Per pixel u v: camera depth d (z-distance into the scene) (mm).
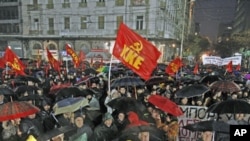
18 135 4742
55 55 32438
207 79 9883
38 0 37250
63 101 5508
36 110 4801
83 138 4105
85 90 7391
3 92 6773
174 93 7785
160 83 9438
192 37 65062
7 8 40875
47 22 37188
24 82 9281
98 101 7125
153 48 6219
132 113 4879
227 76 12727
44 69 15352
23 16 38656
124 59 6305
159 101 5609
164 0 33688
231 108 4949
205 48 66438
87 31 35250
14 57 9555
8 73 12375
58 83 9156
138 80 7895
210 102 7191
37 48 38344
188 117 6766
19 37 39500
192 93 6875
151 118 5570
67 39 36219
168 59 38656
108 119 4977
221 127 3953
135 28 33156
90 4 34719
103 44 34688
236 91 7613
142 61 6227
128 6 33000
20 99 6453
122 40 6273
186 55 52188
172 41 40906
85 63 20594
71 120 5273
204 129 3957
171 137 5320
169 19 40281
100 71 14031
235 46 56344
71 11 35719
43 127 5285
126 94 7414
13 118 4422
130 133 4191
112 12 33812
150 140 4281
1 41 42188
